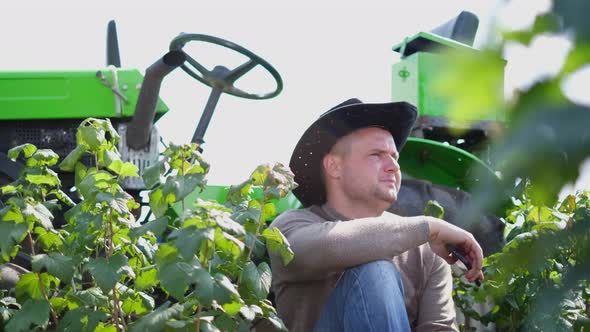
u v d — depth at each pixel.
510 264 0.64
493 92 0.48
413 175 4.28
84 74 4.41
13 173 4.18
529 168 0.48
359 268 2.55
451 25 4.38
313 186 3.15
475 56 0.48
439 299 2.94
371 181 2.97
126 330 2.32
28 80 4.38
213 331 2.04
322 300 2.74
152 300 2.40
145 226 2.19
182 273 1.99
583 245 0.60
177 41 3.92
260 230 2.38
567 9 0.46
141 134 4.22
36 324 2.31
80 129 2.43
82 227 2.29
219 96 4.25
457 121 0.49
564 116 0.47
